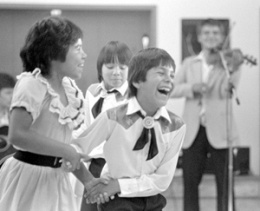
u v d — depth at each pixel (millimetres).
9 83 5668
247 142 9117
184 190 6676
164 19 9023
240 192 8469
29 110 3234
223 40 7930
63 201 3514
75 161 3361
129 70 3693
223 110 6680
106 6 9133
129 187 3604
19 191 3414
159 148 3676
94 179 3623
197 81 6863
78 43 3432
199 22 8992
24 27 9297
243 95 9062
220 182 6570
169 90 3623
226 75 6750
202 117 6664
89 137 3646
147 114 3684
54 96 3387
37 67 3404
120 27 9383
